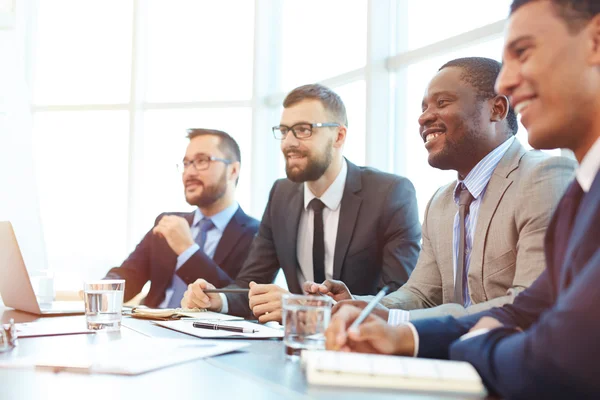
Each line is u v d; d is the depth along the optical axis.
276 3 4.26
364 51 3.63
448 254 1.82
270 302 1.67
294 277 2.61
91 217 4.47
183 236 3.22
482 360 0.82
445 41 3.11
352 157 3.70
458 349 0.89
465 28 3.05
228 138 3.43
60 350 1.09
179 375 0.90
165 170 4.39
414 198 2.51
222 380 0.87
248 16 4.31
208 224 3.36
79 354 1.05
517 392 0.74
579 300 0.69
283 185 2.78
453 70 1.78
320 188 2.56
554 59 0.99
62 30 4.55
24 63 4.55
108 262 4.45
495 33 2.85
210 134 3.40
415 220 2.47
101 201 4.47
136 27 4.39
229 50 4.34
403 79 3.40
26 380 0.86
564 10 0.98
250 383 0.85
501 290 1.59
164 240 3.27
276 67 4.25
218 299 2.20
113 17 4.52
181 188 4.35
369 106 3.40
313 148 2.52
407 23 3.40
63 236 4.50
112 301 1.46
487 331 0.88
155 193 4.40
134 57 4.39
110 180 4.46
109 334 1.37
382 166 3.40
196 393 0.79
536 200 1.49
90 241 4.47
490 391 0.81
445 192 1.92
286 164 2.57
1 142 4.34
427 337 1.02
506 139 1.76
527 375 0.72
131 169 4.36
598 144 0.93
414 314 1.39
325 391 0.79
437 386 0.80
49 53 4.57
